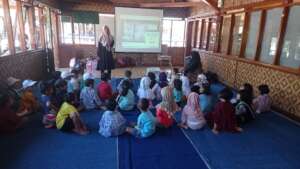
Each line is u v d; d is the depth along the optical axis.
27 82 4.00
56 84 3.44
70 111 2.89
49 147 2.54
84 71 6.12
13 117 2.87
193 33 8.40
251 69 4.75
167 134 2.93
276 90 3.99
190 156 2.44
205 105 3.46
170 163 2.30
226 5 5.92
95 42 8.13
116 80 5.79
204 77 5.09
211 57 6.71
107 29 5.44
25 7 5.09
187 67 6.27
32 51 5.12
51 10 6.85
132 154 2.44
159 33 8.03
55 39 7.53
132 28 7.79
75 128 2.89
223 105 3.06
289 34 3.83
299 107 3.51
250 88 3.53
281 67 3.88
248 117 3.33
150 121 2.82
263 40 4.51
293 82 3.62
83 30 7.98
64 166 2.21
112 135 2.81
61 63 7.84
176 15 8.80
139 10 7.72
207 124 3.23
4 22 4.03
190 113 3.08
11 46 4.12
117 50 7.86
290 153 2.59
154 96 4.12
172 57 9.06
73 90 3.84
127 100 3.63
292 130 3.19
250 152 2.58
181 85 4.02
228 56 5.68
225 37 6.07
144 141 2.73
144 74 6.78
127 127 2.95
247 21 5.05
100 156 2.38
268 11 4.37
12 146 2.55
